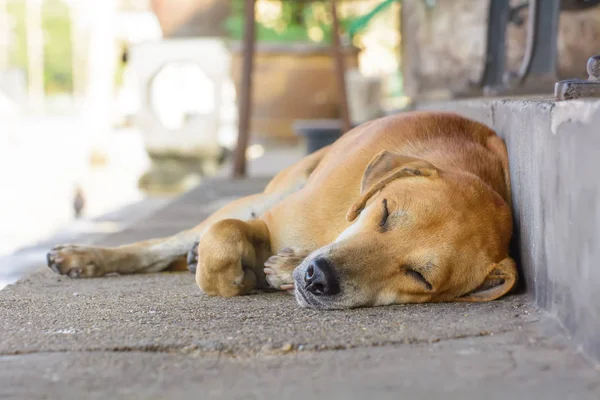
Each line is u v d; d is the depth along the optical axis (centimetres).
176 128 368
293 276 134
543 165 127
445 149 147
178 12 384
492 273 133
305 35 464
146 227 208
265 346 117
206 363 113
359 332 121
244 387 106
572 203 116
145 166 479
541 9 177
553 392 103
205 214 227
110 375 110
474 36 265
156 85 449
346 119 330
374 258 131
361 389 105
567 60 209
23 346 119
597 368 108
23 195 372
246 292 142
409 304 133
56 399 105
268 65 432
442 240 132
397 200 133
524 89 181
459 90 227
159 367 112
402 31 348
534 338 117
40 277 159
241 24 447
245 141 329
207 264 139
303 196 145
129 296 142
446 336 119
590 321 111
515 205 142
